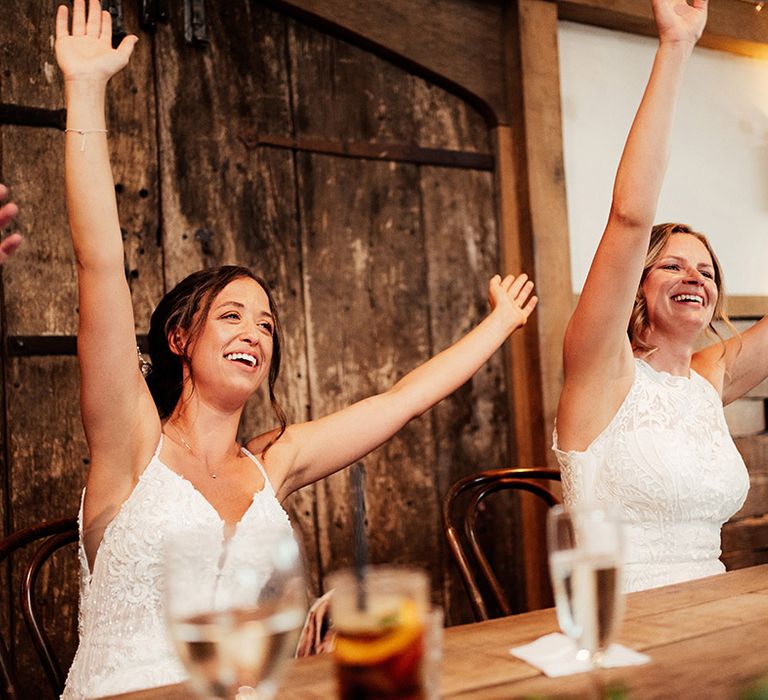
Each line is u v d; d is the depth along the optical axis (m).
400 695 0.73
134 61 2.79
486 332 1.96
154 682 1.51
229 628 0.74
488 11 3.35
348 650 0.74
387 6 3.14
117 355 1.56
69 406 2.63
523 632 1.11
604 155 3.58
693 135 3.79
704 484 2.00
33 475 2.57
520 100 3.31
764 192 3.95
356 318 3.06
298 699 0.89
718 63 3.89
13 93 2.63
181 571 0.75
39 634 1.73
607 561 0.90
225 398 1.77
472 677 0.93
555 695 0.86
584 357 1.97
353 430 1.86
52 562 2.57
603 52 3.62
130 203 2.75
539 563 3.23
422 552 3.09
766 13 3.86
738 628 1.05
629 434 2.00
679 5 1.80
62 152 2.68
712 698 0.82
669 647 0.99
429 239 3.22
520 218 3.31
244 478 1.76
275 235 2.96
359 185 3.12
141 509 1.60
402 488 3.09
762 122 3.98
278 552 0.78
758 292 3.88
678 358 2.19
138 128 2.78
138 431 1.65
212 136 2.88
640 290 2.19
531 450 3.26
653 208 1.80
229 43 2.94
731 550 3.51
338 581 0.76
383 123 3.18
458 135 3.32
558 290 3.27
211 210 2.86
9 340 2.56
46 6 2.70
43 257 2.62
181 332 1.82
